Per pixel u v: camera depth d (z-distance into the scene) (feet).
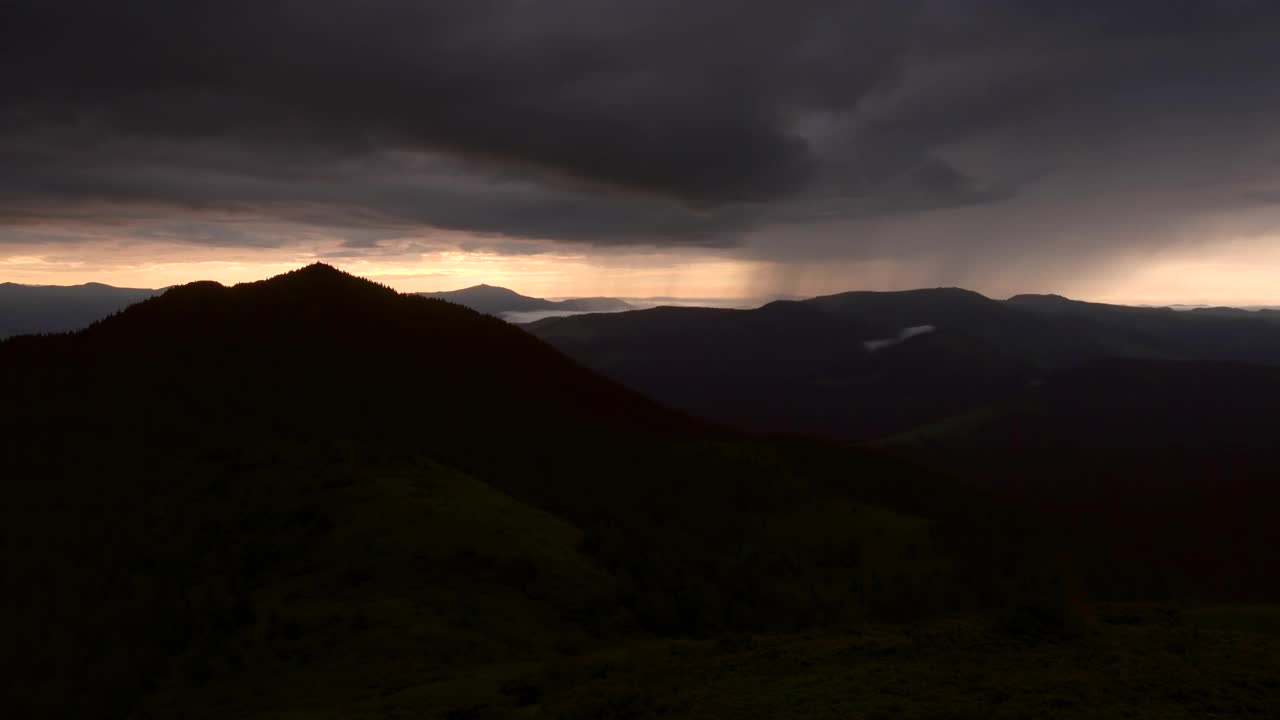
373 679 67.82
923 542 135.54
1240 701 44.86
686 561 106.22
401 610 81.61
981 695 46.68
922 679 50.19
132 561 102.68
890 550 131.23
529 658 73.26
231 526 109.81
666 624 84.38
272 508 114.11
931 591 96.94
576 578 93.66
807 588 104.32
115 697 71.87
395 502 112.06
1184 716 43.04
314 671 70.33
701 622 84.12
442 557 95.40
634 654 66.59
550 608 85.92
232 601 85.97
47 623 88.07
